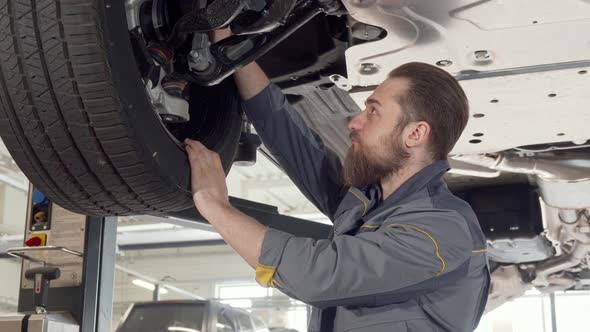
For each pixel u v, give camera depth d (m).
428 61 1.90
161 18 1.50
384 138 1.56
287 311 11.46
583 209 3.43
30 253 2.57
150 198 1.52
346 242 1.38
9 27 1.28
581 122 2.32
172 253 13.24
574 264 4.05
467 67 1.94
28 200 2.67
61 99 1.31
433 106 1.55
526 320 11.27
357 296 1.37
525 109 2.23
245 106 1.77
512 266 4.21
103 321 2.60
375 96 1.60
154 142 1.40
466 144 2.55
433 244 1.37
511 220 3.54
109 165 1.40
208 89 1.74
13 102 1.34
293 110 1.85
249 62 1.58
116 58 1.29
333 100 2.29
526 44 1.81
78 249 2.57
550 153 2.86
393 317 1.42
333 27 1.92
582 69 1.96
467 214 1.49
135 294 12.85
